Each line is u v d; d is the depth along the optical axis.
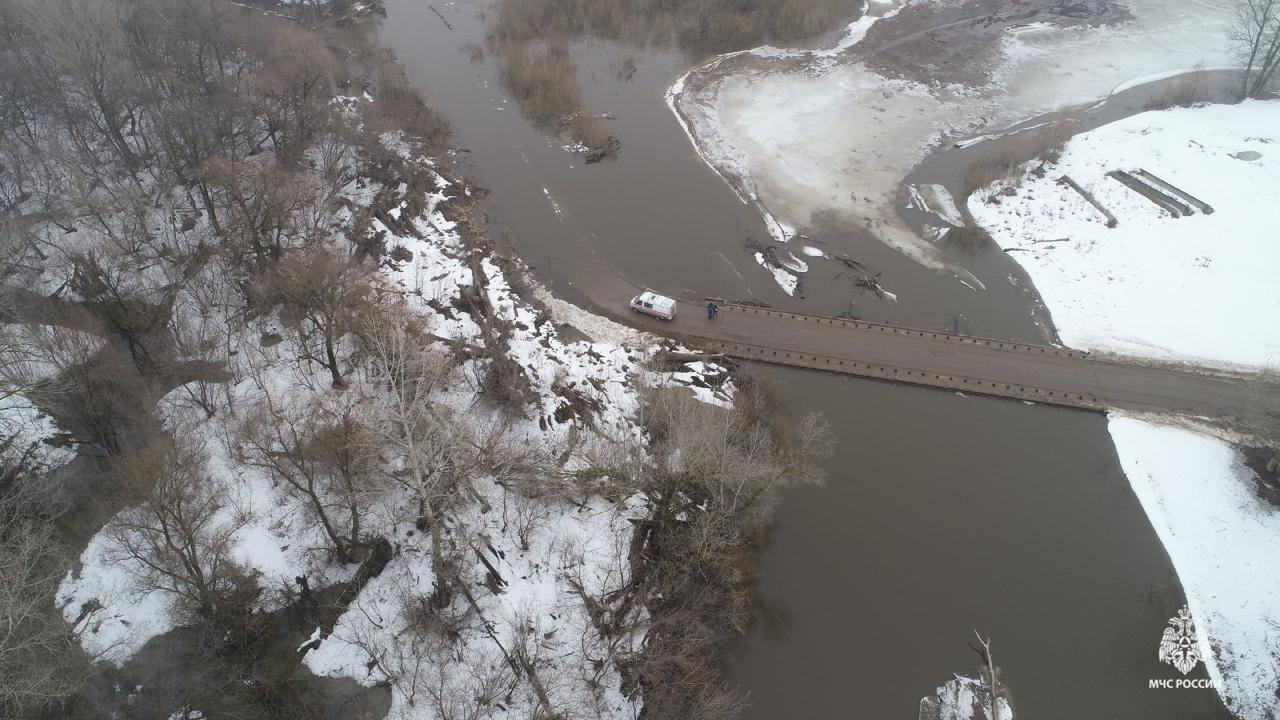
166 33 73.19
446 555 43.31
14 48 63.47
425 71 101.81
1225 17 105.25
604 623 40.53
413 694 37.22
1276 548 44.25
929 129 85.69
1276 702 38.72
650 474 44.03
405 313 55.12
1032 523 46.69
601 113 91.00
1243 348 55.78
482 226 72.19
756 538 46.19
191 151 62.12
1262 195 66.62
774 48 104.94
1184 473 48.38
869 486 48.88
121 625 39.56
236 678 38.50
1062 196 72.31
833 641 41.56
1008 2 115.25
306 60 76.12
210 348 52.78
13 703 34.31
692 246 68.94
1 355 44.44
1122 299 60.94
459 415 49.94
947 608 42.81
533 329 59.16
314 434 44.19
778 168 79.75
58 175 60.97
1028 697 39.12
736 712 37.22
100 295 52.59
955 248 68.19
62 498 43.44
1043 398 53.38
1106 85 92.75
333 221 67.44
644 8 114.81
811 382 55.31
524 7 114.00
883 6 116.50
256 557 42.50
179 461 40.94
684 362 56.12
